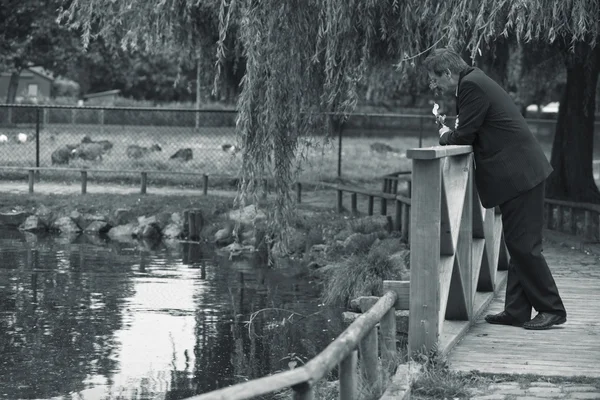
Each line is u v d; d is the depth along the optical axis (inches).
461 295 303.3
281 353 414.0
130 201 867.4
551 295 307.3
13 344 427.8
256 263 676.1
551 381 251.4
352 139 1665.8
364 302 277.1
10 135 1417.3
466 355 274.7
